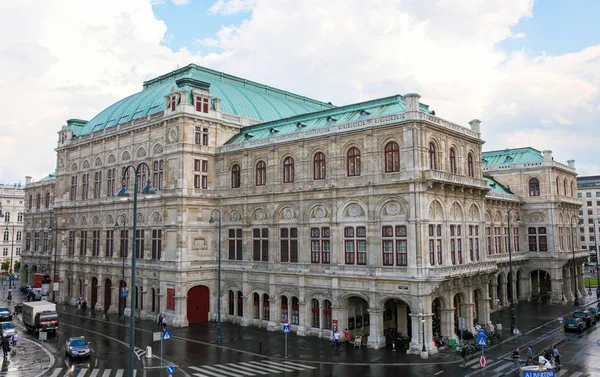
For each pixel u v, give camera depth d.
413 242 41.44
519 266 72.88
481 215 51.12
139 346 44.88
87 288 70.06
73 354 40.34
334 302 45.91
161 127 60.38
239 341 46.25
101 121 75.50
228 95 68.94
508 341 46.22
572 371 35.22
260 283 53.16
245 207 55.50
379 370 35.81
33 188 99.69
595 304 70.94
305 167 50.12
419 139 42.47
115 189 67.12
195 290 56.84
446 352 41.16
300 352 41.56
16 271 128.50
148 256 60.09
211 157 59.91
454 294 44.84
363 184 45.12
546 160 73.25
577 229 81.25
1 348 45.81
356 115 50.12
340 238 46.78
